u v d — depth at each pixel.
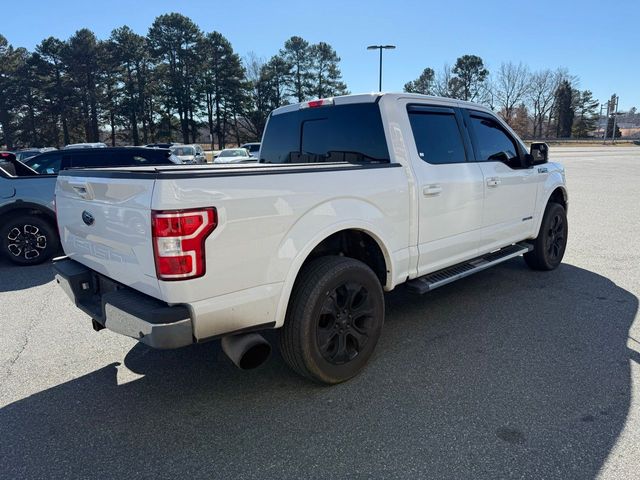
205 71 66.19
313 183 2.90
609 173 20.92
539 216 5.29
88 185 2.96
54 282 5.93
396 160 3.55
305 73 72.56
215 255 2.47
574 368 3.33
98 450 2.58
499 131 4.76
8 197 6.59
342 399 3.02
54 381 3.36
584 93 92.88
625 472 2.29
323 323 3.06
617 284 5.19
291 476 2.34
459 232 4.12
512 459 2.41
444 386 3.13
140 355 3.76
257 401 3.03
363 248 3.58
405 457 2.45
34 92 59.78
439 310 4.53
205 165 3.96
